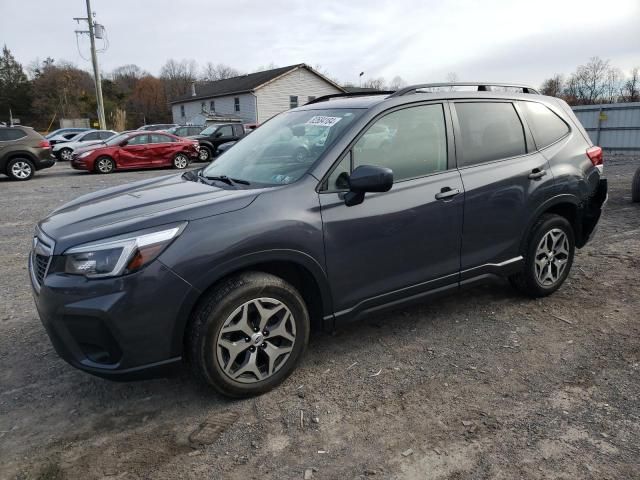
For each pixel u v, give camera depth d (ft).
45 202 33.65
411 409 9.37
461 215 11.75
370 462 8.04
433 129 11.70
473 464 7.92
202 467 8.01
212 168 12.76
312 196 9.93
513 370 10.64
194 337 9.00
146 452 8.39
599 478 7.53
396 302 11.35
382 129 10.98
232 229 9.01
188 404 9.73
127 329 8.40
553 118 14.26
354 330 12.66
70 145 74.23
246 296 9.25
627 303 13.91
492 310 13.69
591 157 14.58
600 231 21.70
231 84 150.10
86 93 207.00
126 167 55.98
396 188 10.88
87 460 8.23
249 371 9.61
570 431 8.61
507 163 12.71
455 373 10.57
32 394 10.18
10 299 15.34
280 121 13.20
